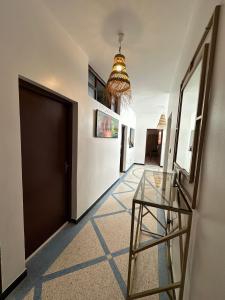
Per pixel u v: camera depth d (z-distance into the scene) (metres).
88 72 2.52
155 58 2.28
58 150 2.06
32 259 1.67
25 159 1.55
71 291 1.35
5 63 1.11
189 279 1.00
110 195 3.54
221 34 0.72
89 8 1.42
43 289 1.36
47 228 1.97
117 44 1.96
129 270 1.25
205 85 0.86
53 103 1.89
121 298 1.31
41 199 1.82
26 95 1.50
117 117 4.04
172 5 1.36
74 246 1.89
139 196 1.34
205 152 0.84
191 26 1.47
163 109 6.16
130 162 6.87
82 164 2.40
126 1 1.33
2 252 1.21
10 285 1.30
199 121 0.95
